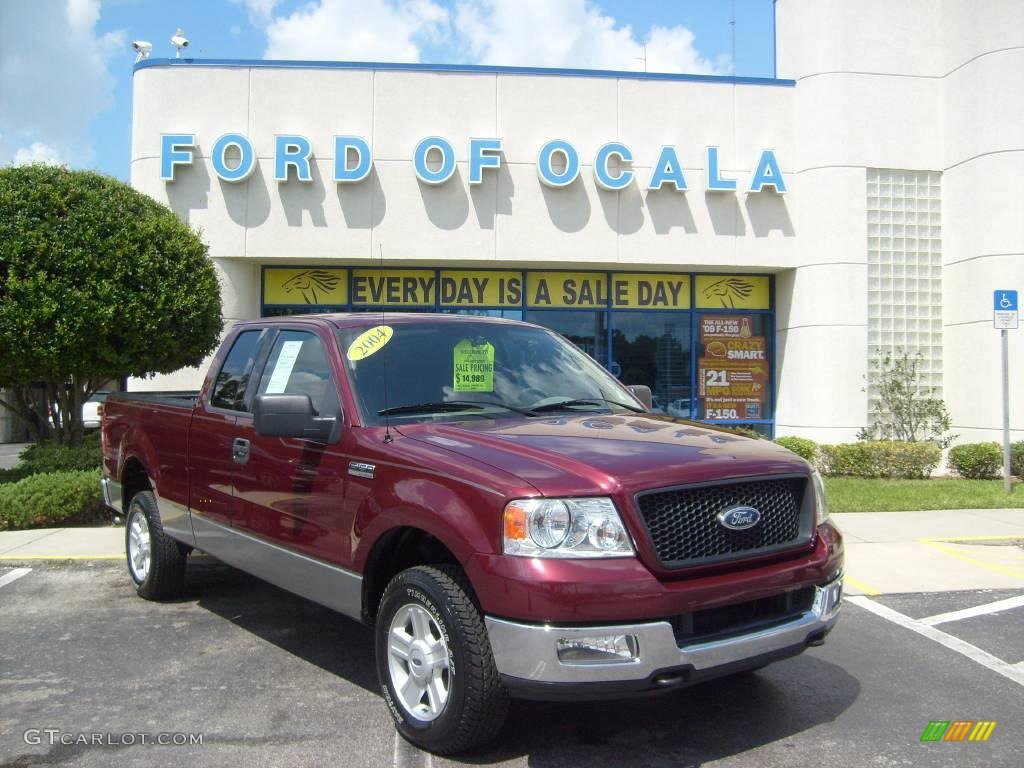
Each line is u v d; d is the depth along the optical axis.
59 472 9.57
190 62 14.04
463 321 5.20
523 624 3.30
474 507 3.52
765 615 3.70
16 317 9.16
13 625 5.78
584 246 14.45
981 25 14.16
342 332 4.77
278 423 4.20
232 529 5.13
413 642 3.81
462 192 14.25
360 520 4.05
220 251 13.89
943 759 3.81
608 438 3.99
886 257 14.89
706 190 14.62
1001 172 13.98
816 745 3.94
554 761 3.73
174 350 10.30
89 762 3.70
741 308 15.78
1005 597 6.74
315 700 4.44
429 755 3.78
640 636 3.28
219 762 3.71
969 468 13.30
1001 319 11.23
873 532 9.02
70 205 9.76
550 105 14.45
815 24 14.79
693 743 3.95
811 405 14.73
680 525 3.50
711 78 14.78
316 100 14.07
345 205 14.05
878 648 5.46
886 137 14.84
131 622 5.84
